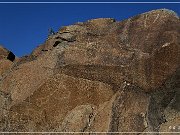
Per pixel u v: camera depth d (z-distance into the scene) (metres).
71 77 18.45
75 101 18.09
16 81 19.42
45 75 18.95
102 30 20.30
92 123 17.22
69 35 20.14
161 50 17.81
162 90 17.59
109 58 18.61
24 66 19.81
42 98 18.33
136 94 17.44
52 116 18.02
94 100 17.98
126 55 18.48
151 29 19.09
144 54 18.25
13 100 18.78
